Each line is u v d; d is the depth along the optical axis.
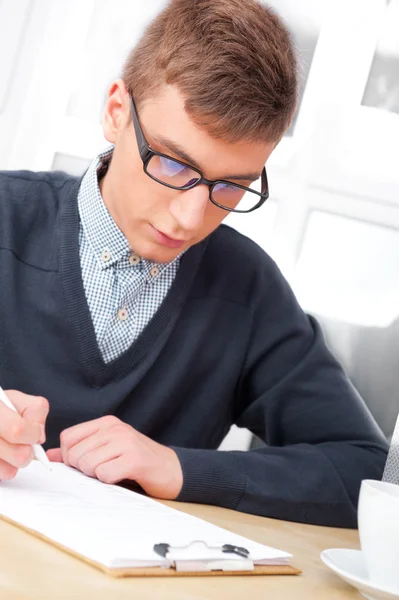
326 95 1.82
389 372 1.71
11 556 0.68
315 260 1.81
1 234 1.42
